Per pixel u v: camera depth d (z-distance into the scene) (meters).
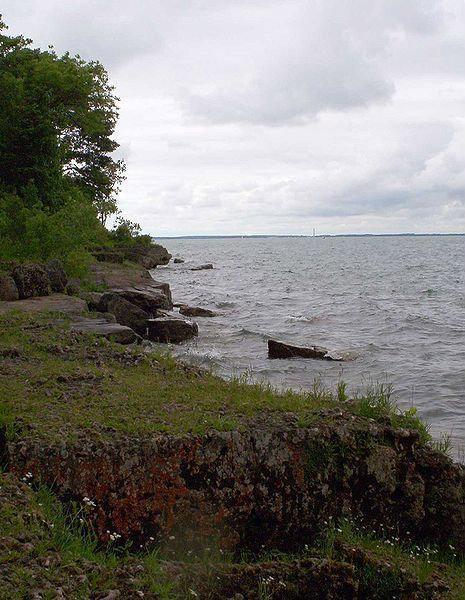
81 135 48.50
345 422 6.61
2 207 27.02
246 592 4.86
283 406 7.10
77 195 36.28
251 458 6.08
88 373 8.18
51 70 36.22
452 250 157.75
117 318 19.89
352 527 6.21
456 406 13.73
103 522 5.55
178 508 5.76
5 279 17.67
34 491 5.41
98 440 5.81
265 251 164.75
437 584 5.46
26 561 4.42
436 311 32.16
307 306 33.69
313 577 5.12
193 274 61.53
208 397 7.46
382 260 103.75
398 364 18.05
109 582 4.49
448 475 6.77
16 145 34.16
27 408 6.64
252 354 18.67
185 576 4.79
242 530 5.95
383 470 6.46
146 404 7.02
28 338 10.34
